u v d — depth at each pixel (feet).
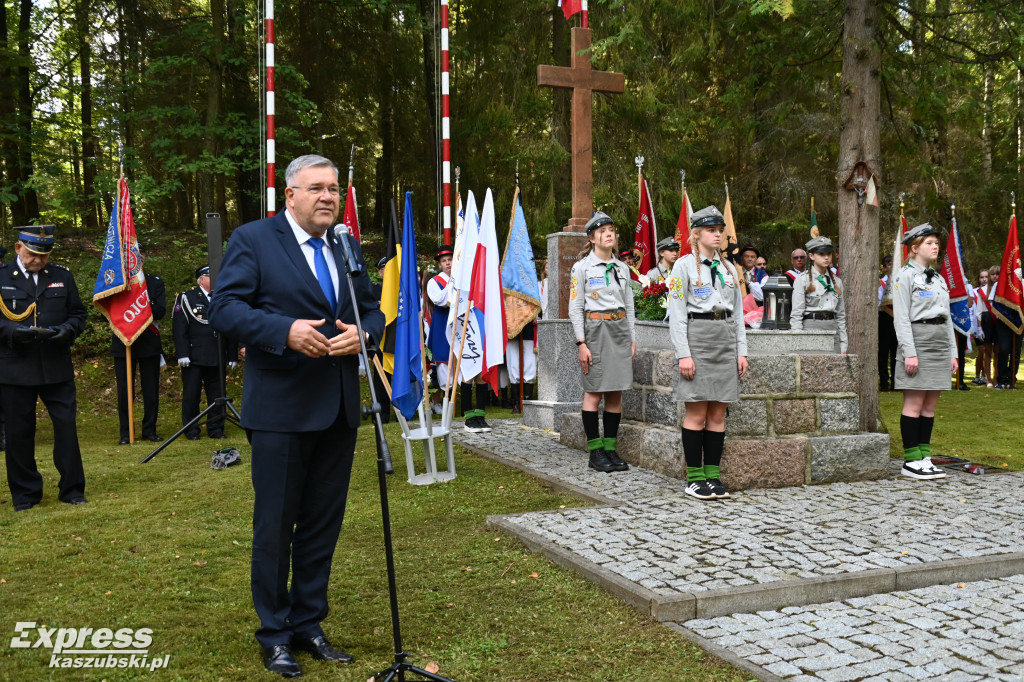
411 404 20.84
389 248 20.65
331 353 9.83
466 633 11.56
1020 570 14.37
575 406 28.94
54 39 61.87
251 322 9.70
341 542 15.83
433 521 17.26
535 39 55.93
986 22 28.35
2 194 51.29
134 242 29.09
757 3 22.39
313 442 10.62
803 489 19.85
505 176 56.95
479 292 22.08
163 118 54.44
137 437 30.55
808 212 58.29
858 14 24.71
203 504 19.02
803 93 49.73
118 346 29.53
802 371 20.80
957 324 42.19
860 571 13.42
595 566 13.60
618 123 56.13
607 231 21.74
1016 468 23.47
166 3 61.46
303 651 10.95
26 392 19.02
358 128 78.69
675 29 51.03
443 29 27.89
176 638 11.39
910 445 21.72
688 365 18.51
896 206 58.44
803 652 10.94
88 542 16.08
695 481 18.97
